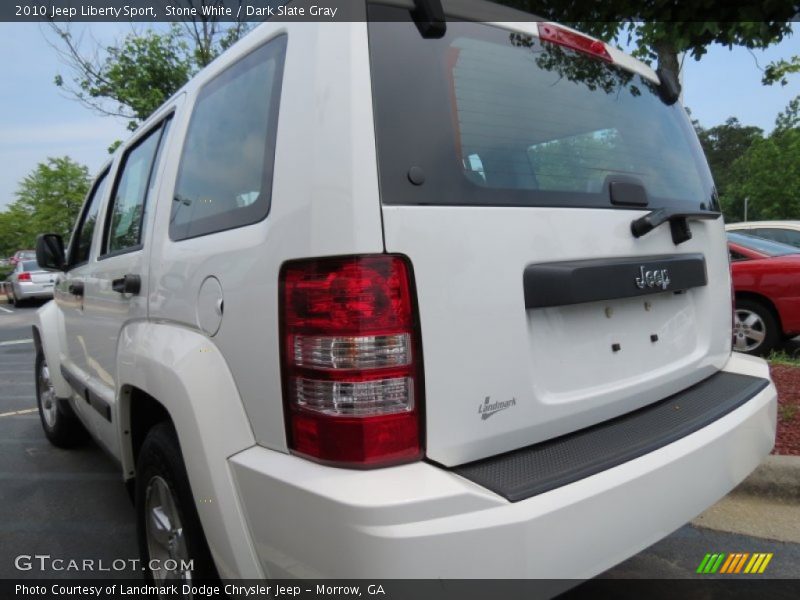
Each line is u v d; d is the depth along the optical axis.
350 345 1.50
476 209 1.68
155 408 2.47
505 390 1.71
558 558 1.57
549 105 2.08
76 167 33.56
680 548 2.88
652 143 2.50
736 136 67.44
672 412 2.19
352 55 1.59
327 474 1.50
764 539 2.93
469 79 1.86
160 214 2.44
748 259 6.23
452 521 1.45
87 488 3.89
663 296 2.35
